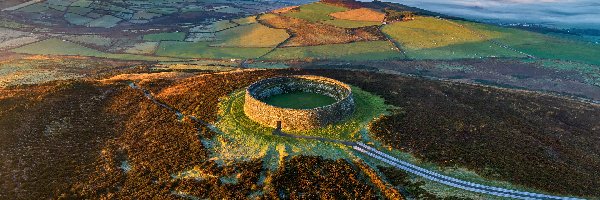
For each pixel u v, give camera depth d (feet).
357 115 197.36
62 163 170.50
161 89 239.71
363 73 282.15
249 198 146.82
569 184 155.12
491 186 152.56
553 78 343.67
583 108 243.60
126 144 183.21
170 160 167.94
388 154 169.68
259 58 396.78
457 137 184.14
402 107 211.20
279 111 182.91
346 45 427.74
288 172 157.07
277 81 214.07
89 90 238.27
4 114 206.39
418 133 185.16
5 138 186.19
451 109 215.51
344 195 147.33
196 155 169.27
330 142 174.91
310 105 198.90
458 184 153.17
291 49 421.18
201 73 287.69
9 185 157.07
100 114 211.82
